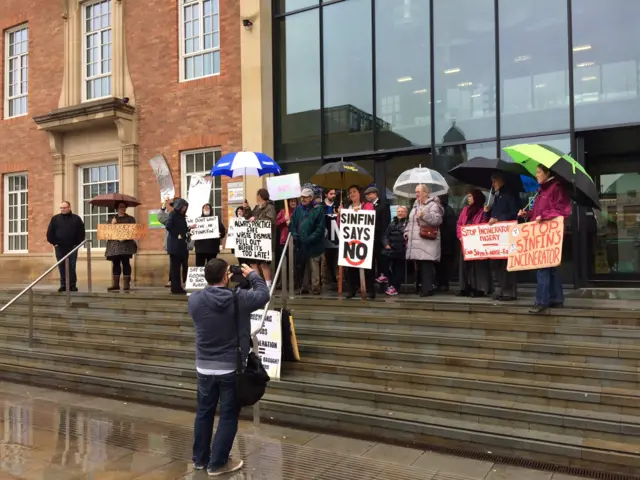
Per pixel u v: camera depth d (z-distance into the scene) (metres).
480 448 4.99
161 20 13.41
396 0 10.70
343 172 8.78
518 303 6.89
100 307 9.50
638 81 8.71
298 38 11.86
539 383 5.44
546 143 9.34
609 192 9.25
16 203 16.09
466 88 10.02
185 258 9.98
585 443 4.66
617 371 5.24
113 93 13.98
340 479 4.47
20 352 8.60
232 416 4.55
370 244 7.61
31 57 15.62
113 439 5.50
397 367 6.23
